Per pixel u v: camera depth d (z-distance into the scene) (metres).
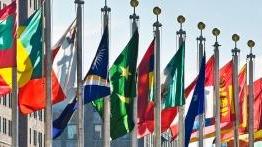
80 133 71.88
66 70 70.94
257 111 94.69
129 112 74.31
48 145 69.38
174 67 78.94
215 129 87.56
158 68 78.00
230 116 89.19
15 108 68.56
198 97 80.69
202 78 80.69
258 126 94.75
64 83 70.81
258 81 94.12
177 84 78.94
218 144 87.38
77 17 70.88
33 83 68.81
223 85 89.12
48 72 68.88
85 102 71.81
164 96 79.19
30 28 68.94
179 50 78.94
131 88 74.25
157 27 77.88
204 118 88.62
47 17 69.38
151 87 78.06
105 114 74.06
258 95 94.31
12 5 68.00
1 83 68.94
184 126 81.50
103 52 71.75
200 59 86.12
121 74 74.12
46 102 68.88
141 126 78.19
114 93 74.19
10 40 67.88
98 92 71.94
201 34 85.69
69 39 70.94
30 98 68.81
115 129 74.31
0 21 67.88
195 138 89.62
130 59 74.19
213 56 87.00
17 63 68.62
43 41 69.25
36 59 68.88
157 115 77.88
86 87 71.81
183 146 81.50
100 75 71.81
